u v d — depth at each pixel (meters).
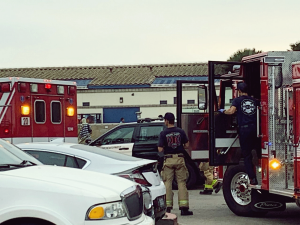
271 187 8.84
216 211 10.43
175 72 31.64
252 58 9.42
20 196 4.93
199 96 10.82
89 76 31.98
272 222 9.27
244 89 9.34
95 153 7.89
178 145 9.77
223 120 9.64
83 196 4.95
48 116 13.70
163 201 7.85
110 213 5.00
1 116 12.93
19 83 12.95
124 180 5.68
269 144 8.86
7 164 5.72
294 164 8.23
